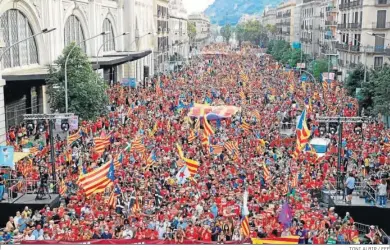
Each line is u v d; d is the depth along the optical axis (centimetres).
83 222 2331
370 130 4453
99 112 4550
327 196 2962
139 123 4625
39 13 5138
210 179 3033
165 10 12812
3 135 3984
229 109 4972
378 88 4919
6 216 2789
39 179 2970
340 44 8681
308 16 13538
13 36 4716
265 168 3089
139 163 3397
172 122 4719
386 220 2808
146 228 2277
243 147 3900
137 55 7644
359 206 2819
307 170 3244
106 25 7806
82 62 4369
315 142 3644
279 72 10469
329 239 2175
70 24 6181
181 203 2588
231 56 17325
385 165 3372
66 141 3934
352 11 8225
